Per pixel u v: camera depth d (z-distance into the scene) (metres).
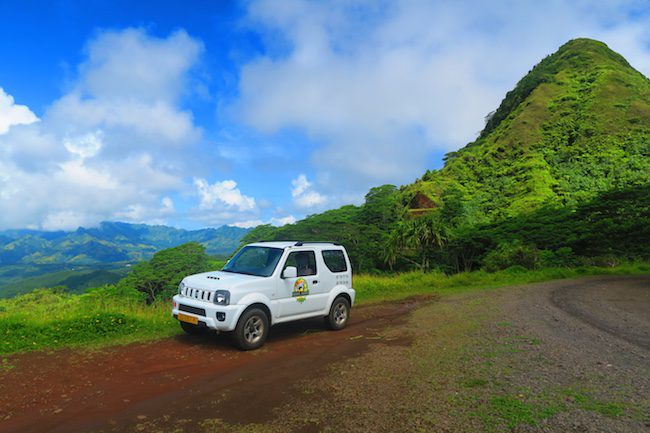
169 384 5.12
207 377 5.39
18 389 4.94
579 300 12.31
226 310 6.58
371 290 16.73
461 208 87.44
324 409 4.20
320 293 8.17
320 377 5.29
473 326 8.41
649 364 5.53
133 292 30.98
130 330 8.06
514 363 5.61
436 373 5.27
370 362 5.92
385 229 86.94
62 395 4.75
